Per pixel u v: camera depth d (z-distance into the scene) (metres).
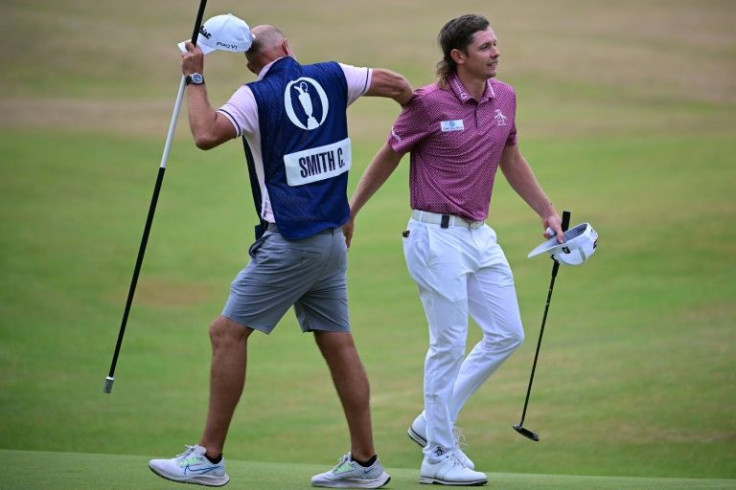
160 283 54.50
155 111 100.31
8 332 44.59
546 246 20.17
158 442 30.81
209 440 17.23
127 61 117.62
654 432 29.48
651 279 50.50
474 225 18.89
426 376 18.97
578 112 97.56
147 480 17.81
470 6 141.62
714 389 33.28
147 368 40.38
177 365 40.97
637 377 35.31
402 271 56.69
